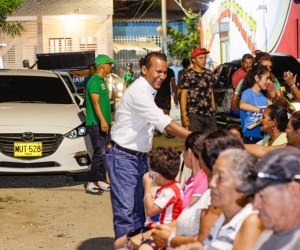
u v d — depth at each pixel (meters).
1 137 9.41
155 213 5.17
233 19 20.69
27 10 28.98
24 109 10.03
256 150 5.37
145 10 40.06
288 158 2.93
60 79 11.25
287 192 2.89
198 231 4.21
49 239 7.26
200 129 9.93
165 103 13.01
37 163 9.48
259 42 17.66
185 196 4.97
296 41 15.18
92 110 9.35
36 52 29.34
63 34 29.53
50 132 9.50
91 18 29.58
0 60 26.72
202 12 40.72
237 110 8.85
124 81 22.98
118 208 6.03
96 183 9.51
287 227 2.97
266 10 16.97
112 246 7.05
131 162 6.03
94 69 15.42
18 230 7.57
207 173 4.07
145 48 37.03
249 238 3.26
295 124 5.32
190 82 9.88
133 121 5.99
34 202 8.94
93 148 9.65
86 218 8.17
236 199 3.32
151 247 4.89
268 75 8.07
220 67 13.44
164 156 5.19
